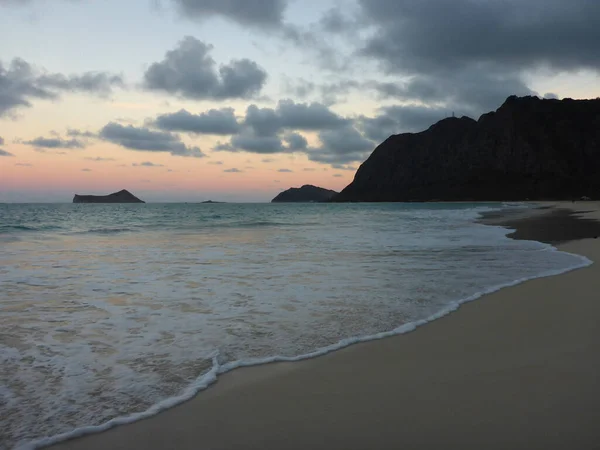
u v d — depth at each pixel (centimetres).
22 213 5119
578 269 899
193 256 1166
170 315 561
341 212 5991
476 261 1038
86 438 275
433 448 257
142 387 348
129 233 2112
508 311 577
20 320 536
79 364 395
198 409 313
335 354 424
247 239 1712
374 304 620
